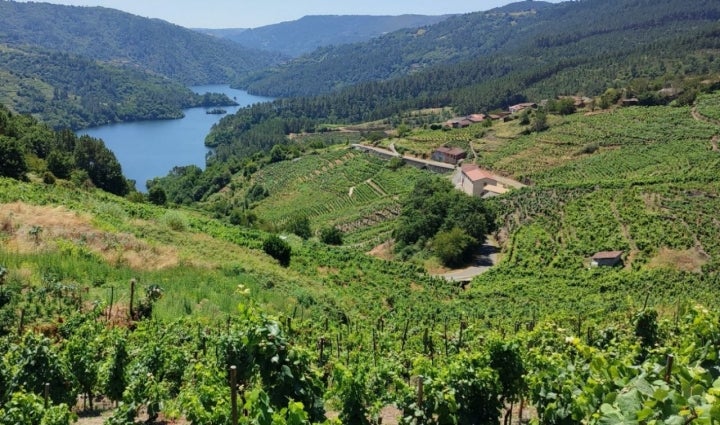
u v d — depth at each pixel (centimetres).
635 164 9750
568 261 6016
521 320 3619
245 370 911
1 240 3094
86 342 1593
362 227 9925
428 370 1108
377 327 3147
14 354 1478
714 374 621
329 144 19512
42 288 2336
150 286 2517
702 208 6888
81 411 1533
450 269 6488
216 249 4534
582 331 2091
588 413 611
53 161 7744
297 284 3888
